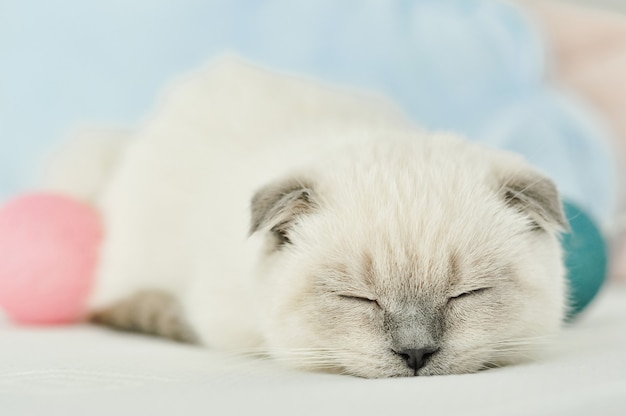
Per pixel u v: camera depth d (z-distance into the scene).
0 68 0.69
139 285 0.45
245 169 0.41
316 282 0.33
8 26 0.69
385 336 0.32
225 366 0.34
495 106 0.67
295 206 0.35
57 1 0.69
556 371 0.30
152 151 0.47
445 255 0.32
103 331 0.43
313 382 0.31
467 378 0.30
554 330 0.35
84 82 0.69
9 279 0.43
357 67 0.69
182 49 0.69
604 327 0.41
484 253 0.33
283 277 0.34
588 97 0.69
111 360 0.34
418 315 0.32
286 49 0.69
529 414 0.26
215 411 0.27
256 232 0.34
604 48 0.70
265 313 0.35
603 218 0.61
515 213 0.34
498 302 0.33
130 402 0.28
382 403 0.27
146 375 0.32
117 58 0.70
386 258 0.32
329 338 0.33
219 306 0.37
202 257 0.40
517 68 0.68
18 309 0.44
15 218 0.44
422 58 0.69
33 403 0.28
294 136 0.42
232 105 0.47
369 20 0.69
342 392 0.29
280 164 0.39
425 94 0.68
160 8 0.69
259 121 0.45
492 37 0.69
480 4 0.70
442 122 0.68
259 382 0.31
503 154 0.37
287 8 0.69
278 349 0.34
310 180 0.35
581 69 0.70
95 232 0.45
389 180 0.34
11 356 0.35
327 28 0.69
